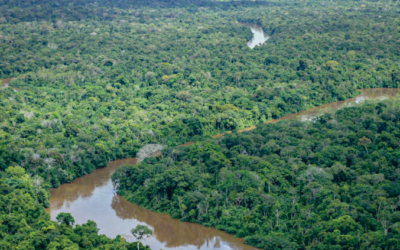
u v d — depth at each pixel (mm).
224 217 166500
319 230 151000
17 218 159250
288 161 188875
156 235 166500
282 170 181750
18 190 174625
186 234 166875
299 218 158875
